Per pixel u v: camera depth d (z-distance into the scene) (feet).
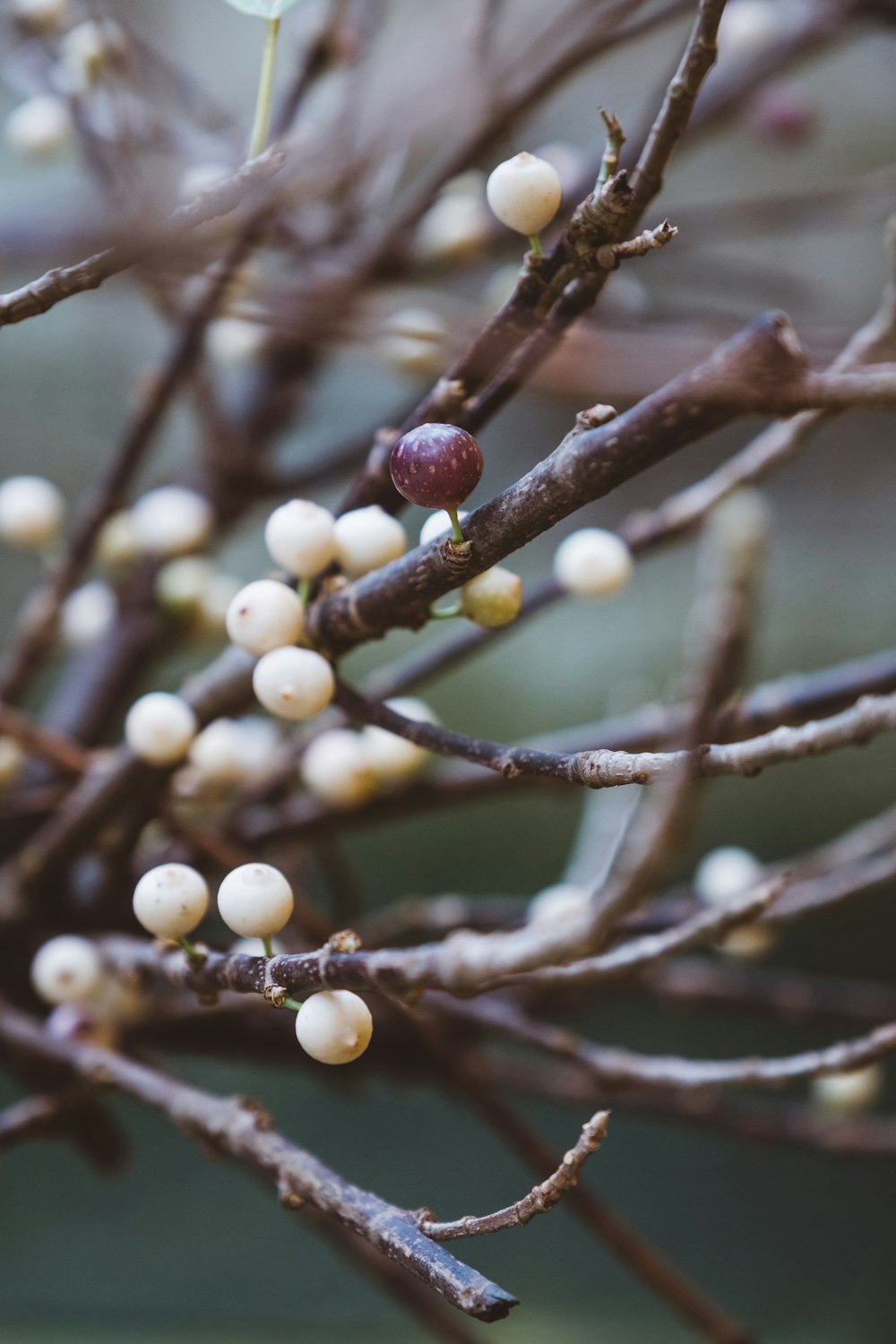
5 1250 3.12
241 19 3.19
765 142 2.43
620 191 1.28
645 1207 3.33
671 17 1.77
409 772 1.76
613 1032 3.52
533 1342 2.94
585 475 1.26
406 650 3.93
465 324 1.88
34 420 3.30
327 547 1.41
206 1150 1.48
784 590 3.81
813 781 3.79
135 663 2.04
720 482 1.61
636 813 1.34
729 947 1.79
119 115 1.68
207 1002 1.41
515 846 3.87
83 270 1.28
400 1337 2.99
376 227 1.95
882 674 1.58
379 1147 3.39
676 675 3.69
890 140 3.56
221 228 1.64
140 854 1.87
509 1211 1.28
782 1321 3.12
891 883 1.61
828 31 1.94
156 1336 2.92
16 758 1.87
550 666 4.02
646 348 1.78
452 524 1.31
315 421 3.03
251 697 1.58
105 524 1.81
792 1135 1.86
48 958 1.65
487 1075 1.89
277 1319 3.02
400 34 2.02
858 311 2.64
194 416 2.11
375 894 3.76
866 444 3.23
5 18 1.95
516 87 1.85
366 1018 1.34
